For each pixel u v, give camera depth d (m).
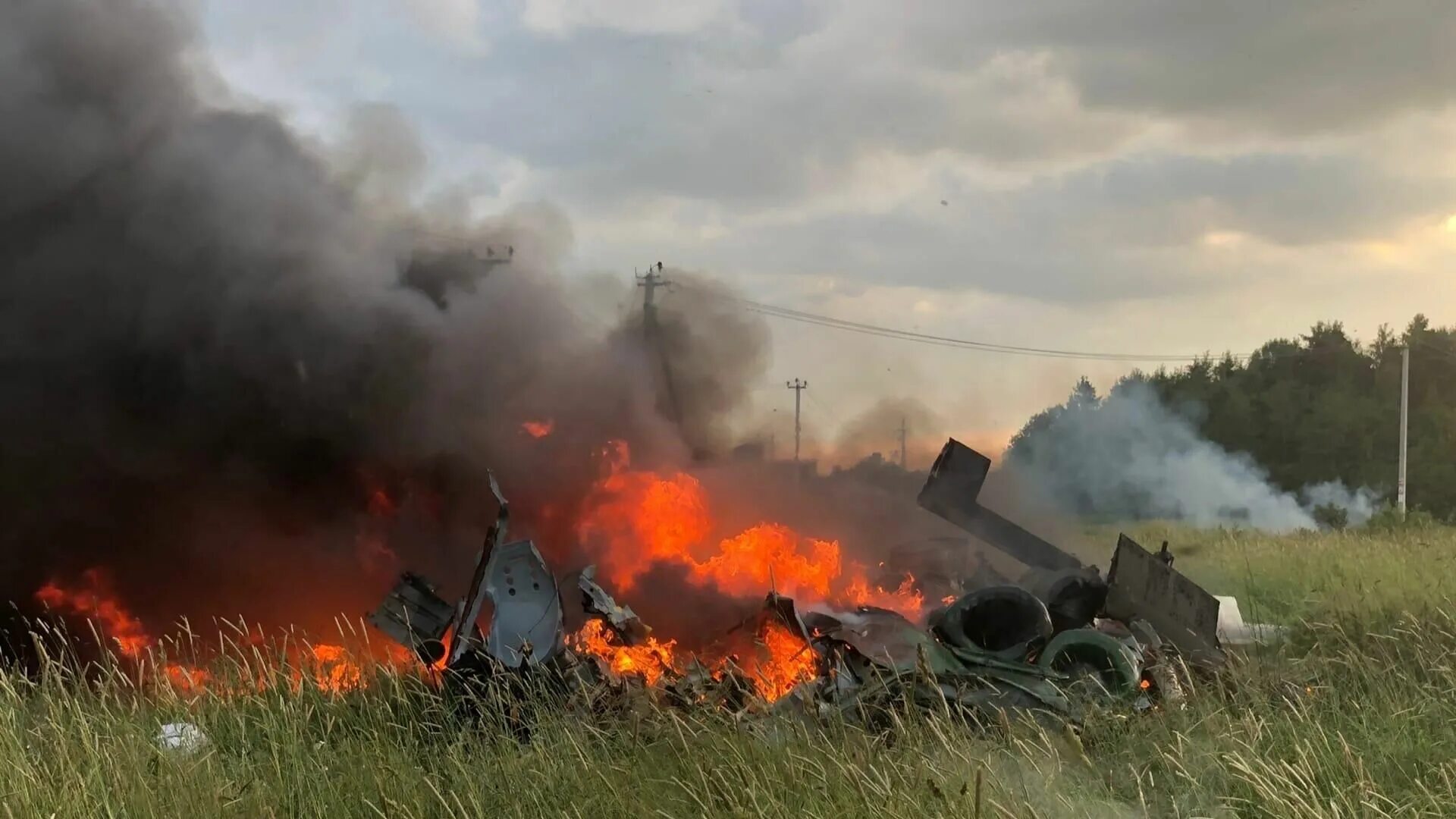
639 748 5.38
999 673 6.30
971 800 4.46
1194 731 5.80
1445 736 5.57
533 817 4.76
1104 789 5.19
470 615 6.17
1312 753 5.06
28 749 5.14
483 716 5.71
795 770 4.80
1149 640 6.85
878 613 7.02
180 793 4.77
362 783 4.98
